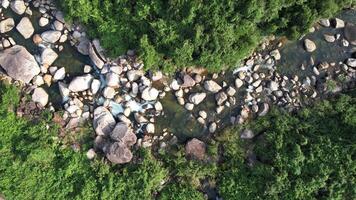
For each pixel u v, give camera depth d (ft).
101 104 41.19
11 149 39.29
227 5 36.29
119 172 39.96
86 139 40.60
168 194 39.99
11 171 38.91
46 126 40.09
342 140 39.52
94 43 40.75
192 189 40.06
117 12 39.29
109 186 39.14
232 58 40.45
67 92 40.86
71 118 40.57
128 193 39.32
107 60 40.98
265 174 39.70
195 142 40.86
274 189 39.01
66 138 40.22
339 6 39.50
